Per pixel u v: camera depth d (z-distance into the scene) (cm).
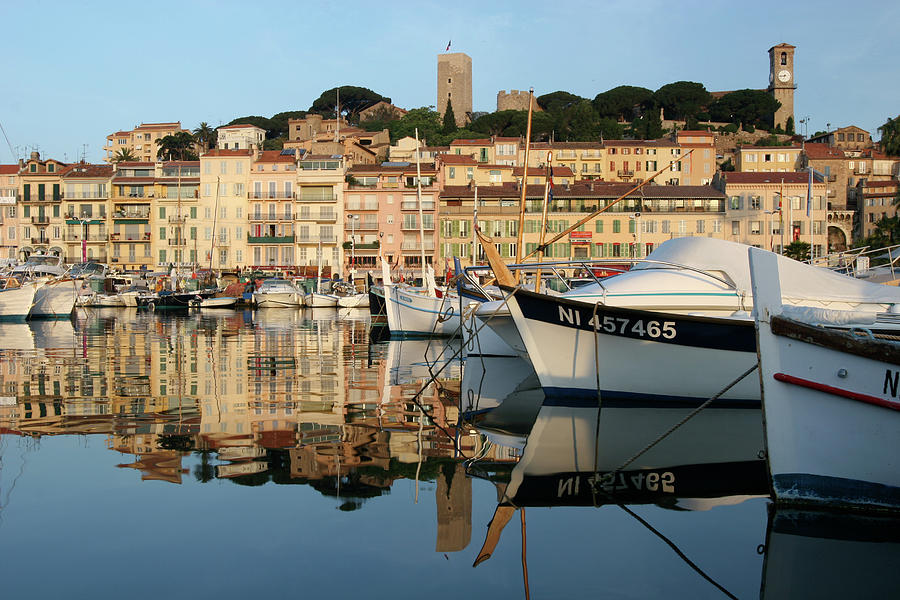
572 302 1678
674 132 12494
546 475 1092
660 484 1051
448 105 15275
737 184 9094
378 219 9775
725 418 1560
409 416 1550
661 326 1648
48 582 704
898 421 878
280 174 9988
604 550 808
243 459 1145
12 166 10950
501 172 10506
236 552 780
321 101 17475
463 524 874
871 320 1301
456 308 3794
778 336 928
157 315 6394
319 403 1692
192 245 10162
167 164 10562
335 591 692
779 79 16562
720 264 1877
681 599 687
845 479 909
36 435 1297
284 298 8012
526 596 691
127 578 714
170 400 1688
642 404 1705
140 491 973
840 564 771
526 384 2138
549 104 16850
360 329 4584
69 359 2572
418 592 696
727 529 870
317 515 895
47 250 10456
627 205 9194
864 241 7038
